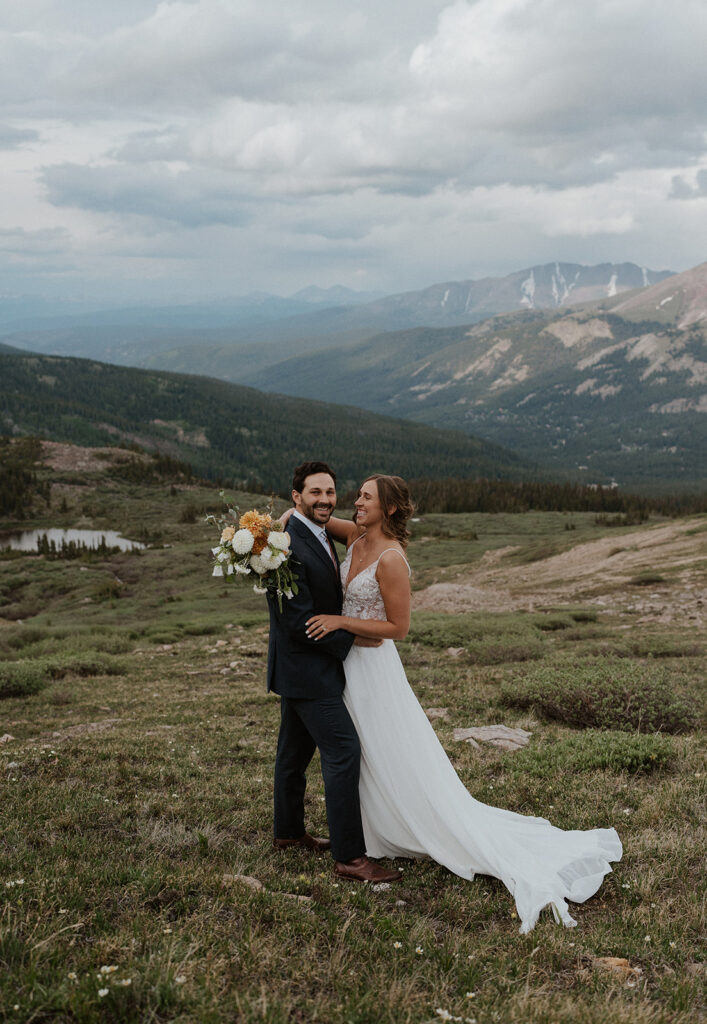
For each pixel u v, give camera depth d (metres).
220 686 16.03
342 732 4.79
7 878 4.28
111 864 4.62
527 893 4.46
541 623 25.05
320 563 4.70
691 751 8.26
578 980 3.71
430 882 4.79
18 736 10.36
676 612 26.39
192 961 3.37
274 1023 2.96
